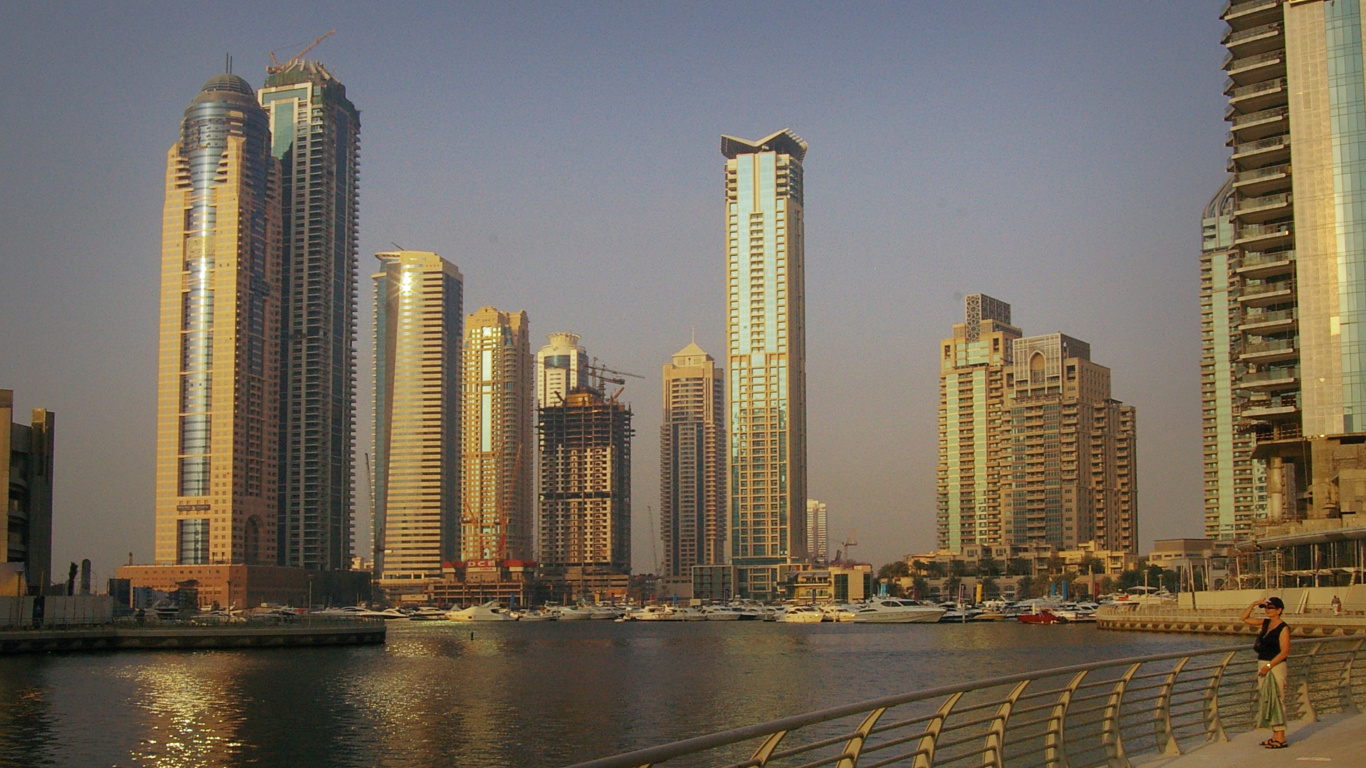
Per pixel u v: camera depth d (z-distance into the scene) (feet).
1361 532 494.59
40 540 586.86
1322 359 532.73
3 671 450.30
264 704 356.79
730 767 54.13
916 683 427.33
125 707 342.64
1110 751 87.45
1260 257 581.12
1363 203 529.86
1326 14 542.57
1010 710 76.13
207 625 623.36
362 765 250.98
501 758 258.57
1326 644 112.06
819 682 436.76
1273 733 94.43
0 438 556.92
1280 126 575.38
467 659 574.56
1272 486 587.27
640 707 352.49
